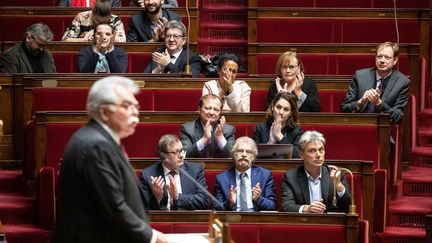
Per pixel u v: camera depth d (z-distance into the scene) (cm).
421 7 1619
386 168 1197
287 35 1512
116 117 710
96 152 703
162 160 1071
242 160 1068
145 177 1065
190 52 1384
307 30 1511
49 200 1158
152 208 1057
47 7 1534
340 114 1195
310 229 990
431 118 1420
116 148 712
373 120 1194
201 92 1282
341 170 1070
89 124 717
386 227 1209
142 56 1401
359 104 1240
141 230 706
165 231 997
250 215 992
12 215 1197
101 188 700
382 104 1234
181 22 1401
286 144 1123
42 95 1279
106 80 714
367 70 1280
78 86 1280
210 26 1641
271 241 991
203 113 1155
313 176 1065
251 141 1079
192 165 1082
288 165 1101
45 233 1162
